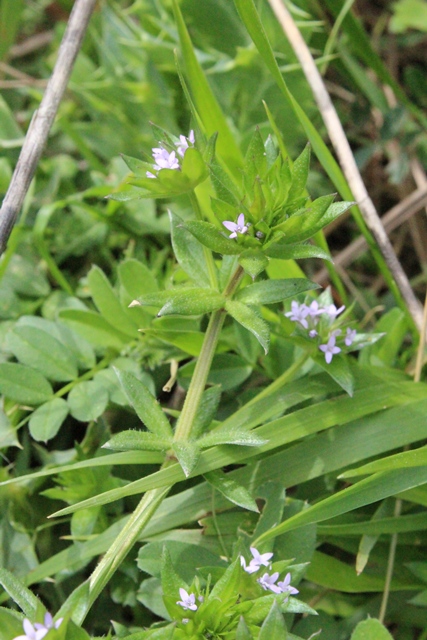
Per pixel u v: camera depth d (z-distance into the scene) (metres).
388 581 0.30
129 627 0.31
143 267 0.32
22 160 0.31
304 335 0.30
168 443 0.29
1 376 0.31
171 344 0.32
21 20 0.43
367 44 0.36
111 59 0.38
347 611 0.31
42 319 0.32
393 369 0.31
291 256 0.28
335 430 0.30
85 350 0.32
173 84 0.38
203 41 0.37
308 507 0.30
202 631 0.27
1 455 0.31
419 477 0.29
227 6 0.36
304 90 0.36
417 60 0.43
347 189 0.33
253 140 0.28
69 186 0.37
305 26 0.36
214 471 0.29
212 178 0.28
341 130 0.34
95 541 0.30
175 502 0.30
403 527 0.30
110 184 0.36
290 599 0.28
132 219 0.35
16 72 0.39
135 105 0.38
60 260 0.35
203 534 0.30
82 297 0.35
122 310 0.32
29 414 0.32
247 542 0.29
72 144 0.39
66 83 0.32
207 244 0.28
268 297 0.29
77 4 0.32
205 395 0.29
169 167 0.28
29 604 0.27
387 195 0.41
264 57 0.31
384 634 0.28
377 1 0.43
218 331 0.29
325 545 0.32
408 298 0.33
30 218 0.36
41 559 0.32
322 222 0.28
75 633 0.26
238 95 0.37
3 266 0.33
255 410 0.30
